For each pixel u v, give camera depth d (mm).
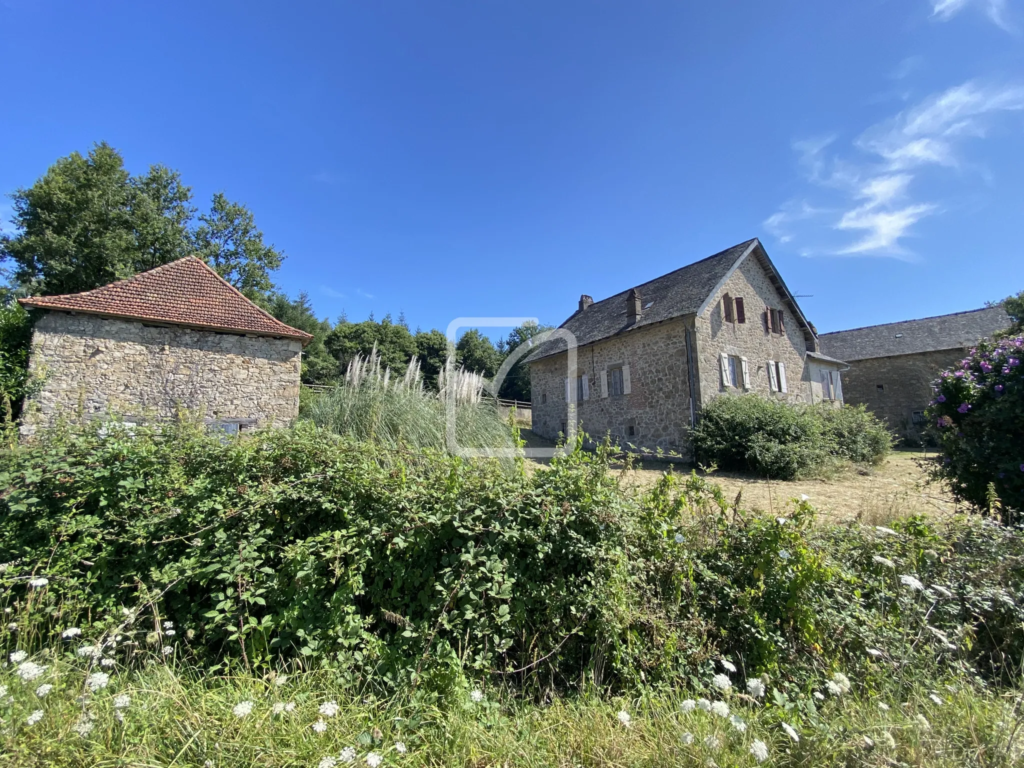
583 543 1966
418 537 1936
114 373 10406
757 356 14367
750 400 11500
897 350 21359
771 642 1888
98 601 1967
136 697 1521
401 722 1503
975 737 1477
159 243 21969
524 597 1930
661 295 14992
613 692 1838
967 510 3654
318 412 5691
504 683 1797
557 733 1545
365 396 5715
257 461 2289
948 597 2053
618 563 1982
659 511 2307
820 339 25484
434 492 2098
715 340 13000
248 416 11703
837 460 10211
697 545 2258
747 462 10258
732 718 1428
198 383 11219
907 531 2404
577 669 1936
